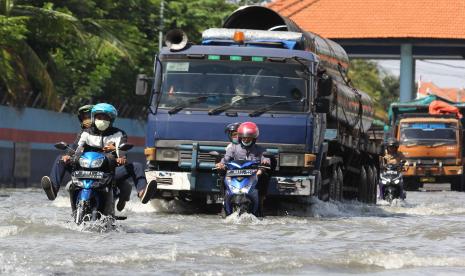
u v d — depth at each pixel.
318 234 25.39
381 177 46.75
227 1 103.00
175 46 34.97
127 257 18.66
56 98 69.44
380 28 101.81
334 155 42.44
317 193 36.03
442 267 18.45
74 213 25.09
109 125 25.12
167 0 94.81
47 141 73.25
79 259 18.23
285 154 34.09
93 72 79.31
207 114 34.28
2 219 26.88
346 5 105.00
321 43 42.28
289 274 17.19
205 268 17.59
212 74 34.72
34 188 61.03
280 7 106.00
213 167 34.06
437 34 100.50
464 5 103.69
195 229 26.48
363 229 27.41
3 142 66.81
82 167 24.56
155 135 34.50
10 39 64.38
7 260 18.02
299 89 34.44
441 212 38.88
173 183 34.09
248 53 34.84
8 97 68.38
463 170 84.69
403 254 19.75
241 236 24.41
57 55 77.50
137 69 86.38
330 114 39.91
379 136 54.31
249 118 34.12
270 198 35.88
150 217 31.36
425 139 83.31
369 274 17.38
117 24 78.56
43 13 70.44
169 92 34.72
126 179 25.30
